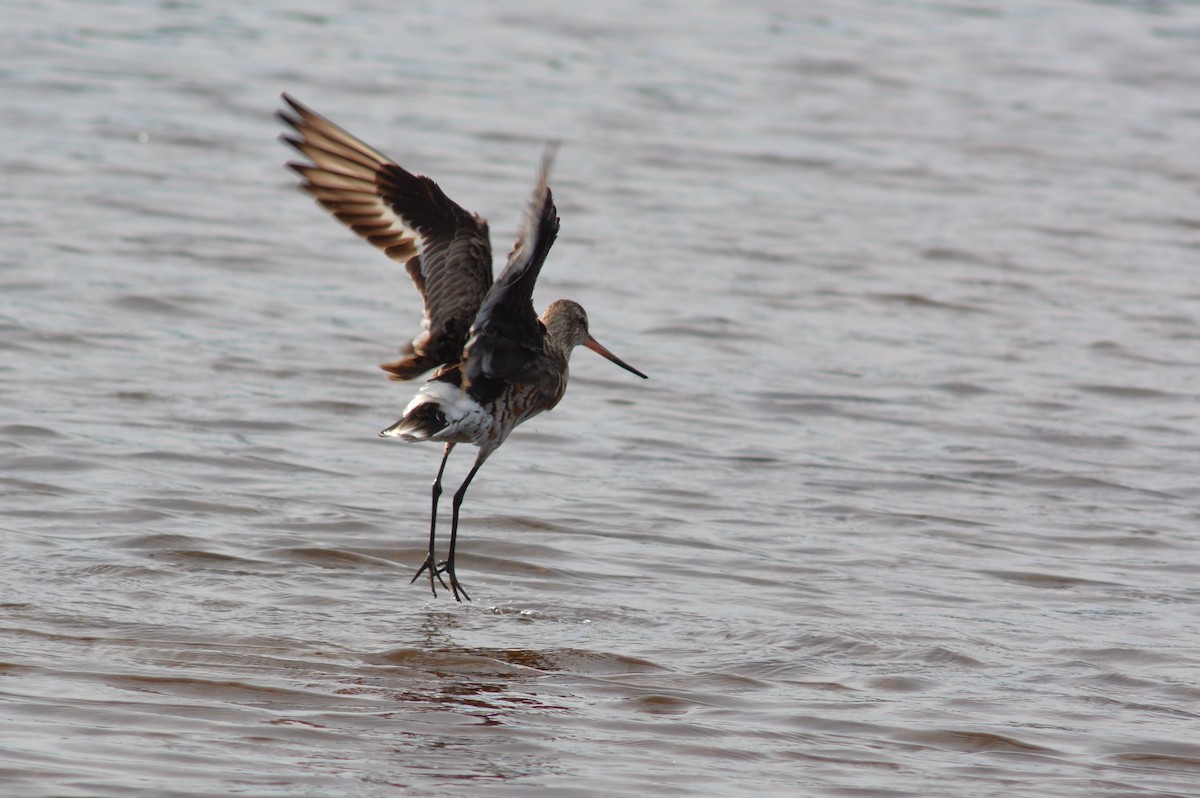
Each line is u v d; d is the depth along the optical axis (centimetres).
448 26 3600
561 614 1138
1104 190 2658
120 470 1378
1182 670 1076
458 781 864
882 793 874
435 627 1102
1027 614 1177
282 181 2483
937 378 1794
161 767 850
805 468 1506
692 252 2231
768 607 1168
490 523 1319
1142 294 2147
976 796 876
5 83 2891
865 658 1077
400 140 2695
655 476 1466
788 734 952
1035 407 1711
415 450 1502
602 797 852
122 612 1083
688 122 2933
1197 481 1511
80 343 1725
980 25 3822
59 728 892
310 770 864
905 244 2323
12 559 1160
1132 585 1248
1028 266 2250
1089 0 4134
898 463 1530
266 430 1520
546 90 3095
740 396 1709
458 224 1041
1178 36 3788
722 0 3972
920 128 2973
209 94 2934
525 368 1109
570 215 2370
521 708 973
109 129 2666
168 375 1652
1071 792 888
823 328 1956
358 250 2191
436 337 1042
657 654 1073
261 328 1834
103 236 2123
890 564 1273
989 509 1420
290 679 996
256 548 1230
